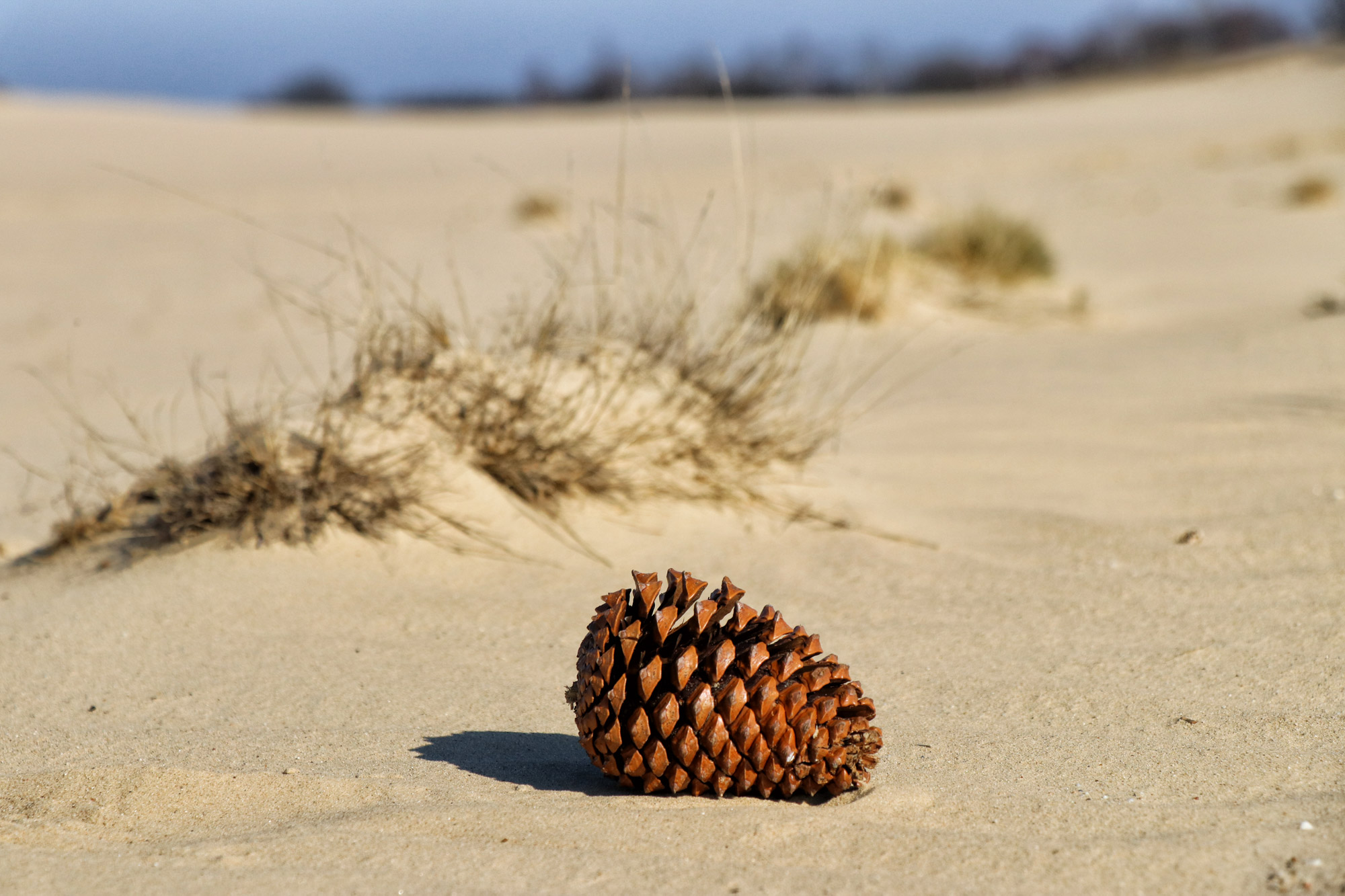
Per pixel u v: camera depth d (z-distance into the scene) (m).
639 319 7.52
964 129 57.47
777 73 145.38
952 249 16.19
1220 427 8.34
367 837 3.20
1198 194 30.42
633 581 5.80
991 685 4.47
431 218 25.25
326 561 5.77
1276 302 14.61
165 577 5.60
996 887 2.91
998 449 8.24
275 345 13.17
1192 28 177.50
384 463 6.24
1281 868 2.94
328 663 4.80
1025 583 5.71
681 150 43.69
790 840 3.18
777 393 7.46
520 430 6.60
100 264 20.00
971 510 6.98
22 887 2.93
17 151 40.47
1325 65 115.25
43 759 3.93
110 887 2.93
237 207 27.94
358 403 6.55
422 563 5.84
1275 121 60.25
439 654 4.90
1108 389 9.89
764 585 5.79
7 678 4.70
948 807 3.39
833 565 6.06
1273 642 4.75
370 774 3.70
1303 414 8.43
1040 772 3.65
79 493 7.52
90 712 4.35
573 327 7.50
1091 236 23.72
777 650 3.47
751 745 3.34
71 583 5.75
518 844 3.15
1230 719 4.02
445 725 4.19
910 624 5.21
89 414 10.03
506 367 6.82
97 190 31.25
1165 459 7.75
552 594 5.60
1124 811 3.34
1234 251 20.64
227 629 5.12
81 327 14.61
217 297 16.66
